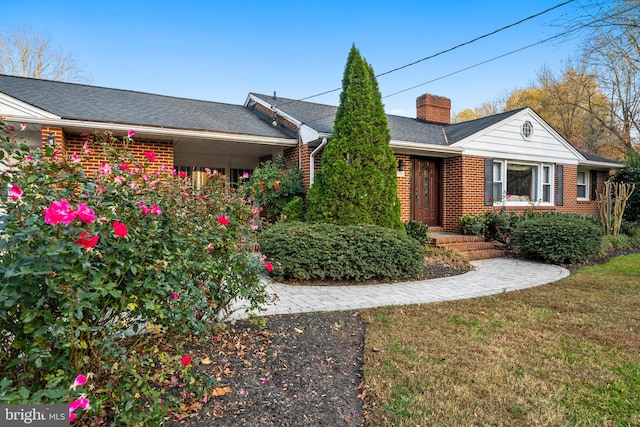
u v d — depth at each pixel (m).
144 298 2.23
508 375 3.01
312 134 8.85
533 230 8.94
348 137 7.91
